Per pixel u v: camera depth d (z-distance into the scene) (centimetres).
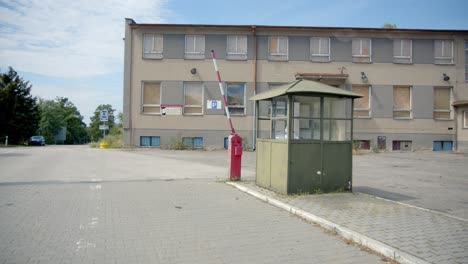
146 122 2619
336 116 888
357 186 1023
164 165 1564
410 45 2667
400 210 705
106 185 1023
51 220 636
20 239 529
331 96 873
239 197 871
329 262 457
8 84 5047
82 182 1071
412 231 563
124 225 614
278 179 877
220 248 506
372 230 567
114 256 467
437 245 497
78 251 483
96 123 11175
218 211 728
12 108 4994
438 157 2078
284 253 489
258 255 480
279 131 915
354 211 695
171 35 2631
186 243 526
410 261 441
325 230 600
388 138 2638
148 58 2628
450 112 2669
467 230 570
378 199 807
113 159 1833
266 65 2639
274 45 2652
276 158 892
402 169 1484
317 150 865
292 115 848
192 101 2633
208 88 2619
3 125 4919
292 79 2642
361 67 2650
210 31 2634
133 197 857
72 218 654
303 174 855
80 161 1719
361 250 504
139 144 2623
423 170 1448
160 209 739
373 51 2656
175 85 2620
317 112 872
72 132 10888
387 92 2648
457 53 2670
